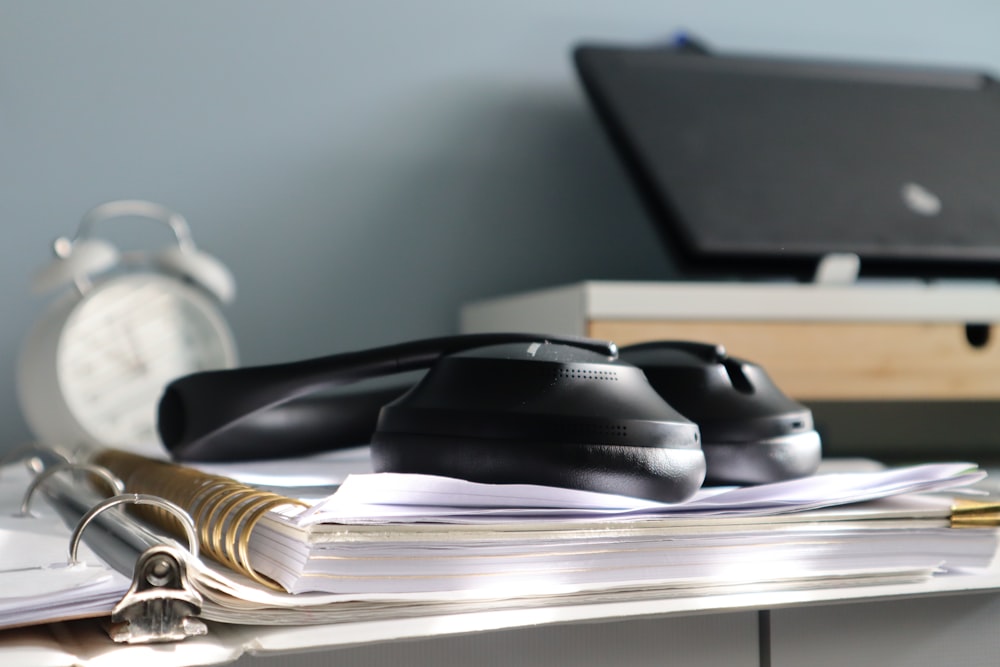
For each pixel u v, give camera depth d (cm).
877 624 35
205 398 46
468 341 41
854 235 117
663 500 36
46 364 94
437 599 30
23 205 119
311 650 27
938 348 105
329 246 132
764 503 35
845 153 126
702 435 42
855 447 137
